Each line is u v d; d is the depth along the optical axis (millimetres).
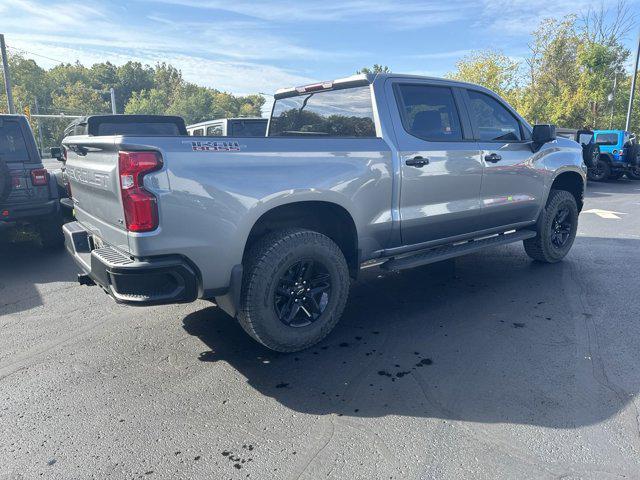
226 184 2982
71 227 3906
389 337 3803
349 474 2273
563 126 28859
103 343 3762
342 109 4180
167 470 2328
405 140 3951
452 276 5391
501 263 5891
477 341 3691
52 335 3924
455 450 2430
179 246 2871
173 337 3859
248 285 3207
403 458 2377
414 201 4035
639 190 14766
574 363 3305
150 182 2744
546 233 5539
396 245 4094
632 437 2508
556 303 4473
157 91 103625
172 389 3072
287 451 2453
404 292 4871
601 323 3990
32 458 2428
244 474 2289
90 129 7762
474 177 4477
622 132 17297
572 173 5832
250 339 3807
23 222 6387
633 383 3035
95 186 3238
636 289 4844
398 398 2920
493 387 3018
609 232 7871
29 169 6172
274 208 3391
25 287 5219
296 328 3449
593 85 28469
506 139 4898
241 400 2934
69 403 2924
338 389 3041
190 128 12562
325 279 3576
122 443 2535
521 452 2404
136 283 2836
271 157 3182
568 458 2355
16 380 3201
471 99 4562
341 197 3520
